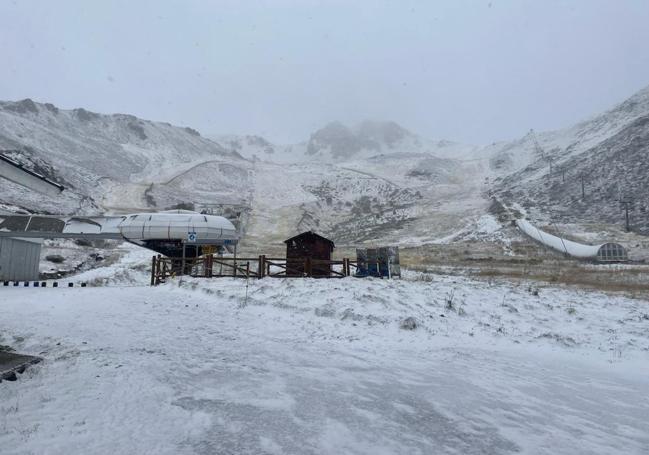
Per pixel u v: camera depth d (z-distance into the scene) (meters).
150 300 15.16
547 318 13.02
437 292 15.79
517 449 4.55
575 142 133.25
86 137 142.62
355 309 12.32
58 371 6.61
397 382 6.89
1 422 4.64
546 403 6.19
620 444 4.81
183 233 28.70
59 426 4.60
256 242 64.12
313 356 8.38
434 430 5.00
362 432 4.84
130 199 87.62
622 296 17.95
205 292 16.67
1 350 8.16
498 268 34.06
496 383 7.09
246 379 6.65
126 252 45.59
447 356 8.90
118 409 5.16
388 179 135.38
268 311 12.95
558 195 85.75
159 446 4.24
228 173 129.75
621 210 69.31
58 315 12.06
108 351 7.95
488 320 12.50
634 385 7.34
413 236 68.94
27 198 58.69
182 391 5.94
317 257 23.94
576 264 39.56
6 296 16.42
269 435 4.63
